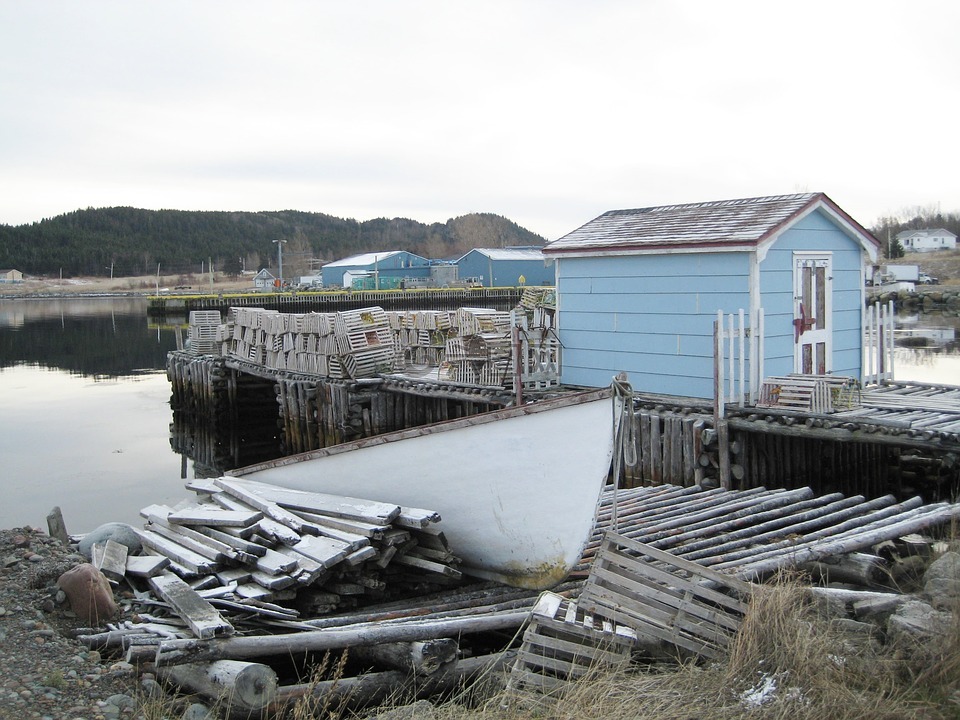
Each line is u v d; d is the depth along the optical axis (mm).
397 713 5707
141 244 167750
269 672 5992
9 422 26922
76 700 5625
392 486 9805
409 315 24547
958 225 125875
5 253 156500
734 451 12781
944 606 6242
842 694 5301
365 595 8766
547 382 16500
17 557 7770
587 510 8445
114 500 17469
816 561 7895
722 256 13781
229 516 8789
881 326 15852
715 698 5441
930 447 10836
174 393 30688
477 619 6711
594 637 6246
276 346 25453
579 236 16469
